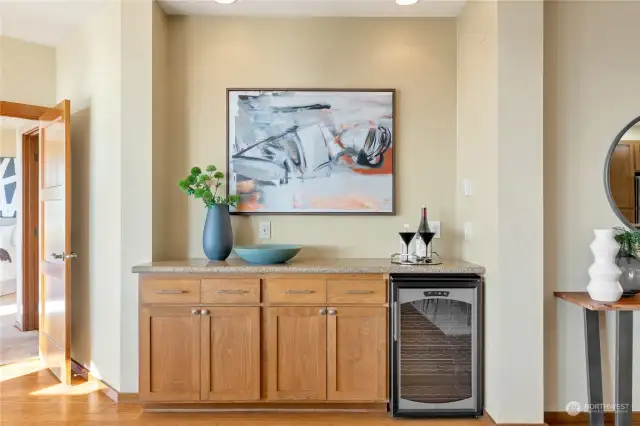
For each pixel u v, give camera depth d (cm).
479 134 268
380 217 312
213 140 311
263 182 310
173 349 260
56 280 321
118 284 289
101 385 300
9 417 259
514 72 241
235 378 260
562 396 256
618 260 237
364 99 309
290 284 260
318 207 310
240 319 260
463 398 257
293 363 260
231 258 306
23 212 439
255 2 289
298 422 254
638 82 258
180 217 310
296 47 312
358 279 260
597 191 257
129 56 281
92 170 315
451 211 311
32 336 424
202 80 311
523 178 241
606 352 258
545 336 256
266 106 309
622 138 257
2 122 430
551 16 256
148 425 250
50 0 291
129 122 280
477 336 254
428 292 255
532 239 241
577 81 257
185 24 310
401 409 256
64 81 360
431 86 312
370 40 312
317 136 309
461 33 302
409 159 312
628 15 258
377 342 259
